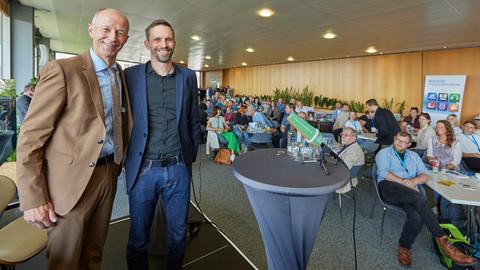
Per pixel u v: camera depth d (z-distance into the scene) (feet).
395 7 12.08
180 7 12.96
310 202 3.51
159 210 6.41
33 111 3.40
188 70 5.16
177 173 4.96
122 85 4.46
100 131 3.82
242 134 19.43
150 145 4.73
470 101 21.77
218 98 34.32
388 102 26.71
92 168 3.78
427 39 18.63
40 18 16.88
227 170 15.02
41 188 3.46
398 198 7.62
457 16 13.16
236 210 9.75
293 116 4.20
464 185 7.53
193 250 6.81
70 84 3.59
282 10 12.93
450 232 7.25
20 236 4.52
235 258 6.53
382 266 6.91
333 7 12.31
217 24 15.79
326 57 29.55
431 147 10.75
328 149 4.04
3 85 11.73
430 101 23.43
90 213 4.00
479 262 6.62
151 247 6.48
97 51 3.94
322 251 7.51
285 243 3.65
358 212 10.18
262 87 41.65
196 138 5.45
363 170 12.55
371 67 27.91
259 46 23.06
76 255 3.90
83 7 14.08
